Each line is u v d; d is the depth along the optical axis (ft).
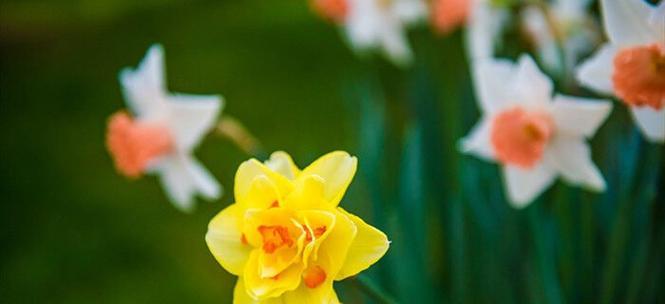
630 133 3.56
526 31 4.03
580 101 3.40
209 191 3.83
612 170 3.57
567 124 3.42
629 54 3.16
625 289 3.42
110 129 3.89
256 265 2.89
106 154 6.79
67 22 8.71
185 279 5.44
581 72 3.26
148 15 8.62
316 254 2.87
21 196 6.44
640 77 3.15
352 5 4.56
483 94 3.49
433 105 3.89
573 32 3.98
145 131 3.80
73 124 7.16
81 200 6.34
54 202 6.36
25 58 8.25
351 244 2.91
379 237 2.91
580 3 3.98
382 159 3.82
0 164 6.84
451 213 3.70
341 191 2.93
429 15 4.73
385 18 4.56
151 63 3.78
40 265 5.73
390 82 6.39
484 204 3.62
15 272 5.74
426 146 3.82
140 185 6.47
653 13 3.12
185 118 3.78
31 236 6.06
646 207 3.39
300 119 6.50
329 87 6.84
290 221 2.88
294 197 2.89
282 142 6.24
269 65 7.37
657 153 3.40
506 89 3.46
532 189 3.47
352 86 5.95
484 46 4.20
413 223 3.62
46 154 6.87
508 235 3.57
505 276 3.54
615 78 3.18
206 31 8.17
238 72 7.32
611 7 3.17
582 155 3.43
